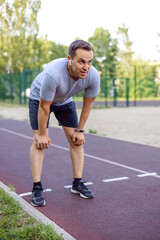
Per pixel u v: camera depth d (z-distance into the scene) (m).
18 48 23.02
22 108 18.53
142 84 35.03
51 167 4.57
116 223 2.59
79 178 3.29
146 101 30.97
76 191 3.34
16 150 5.90
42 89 2.54
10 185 3.48
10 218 2.53
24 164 4.76
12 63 24.94
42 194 3.04
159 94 35.09
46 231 2.29
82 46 2.37
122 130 8.94
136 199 3.20
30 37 21.83
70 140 3.19
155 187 3.62
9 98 25.06
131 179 3.96
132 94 35.41
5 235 2.20
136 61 44.50
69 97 2.88
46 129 2.91
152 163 4.87
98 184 3.74
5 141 6.96
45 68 2.84
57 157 5.26
